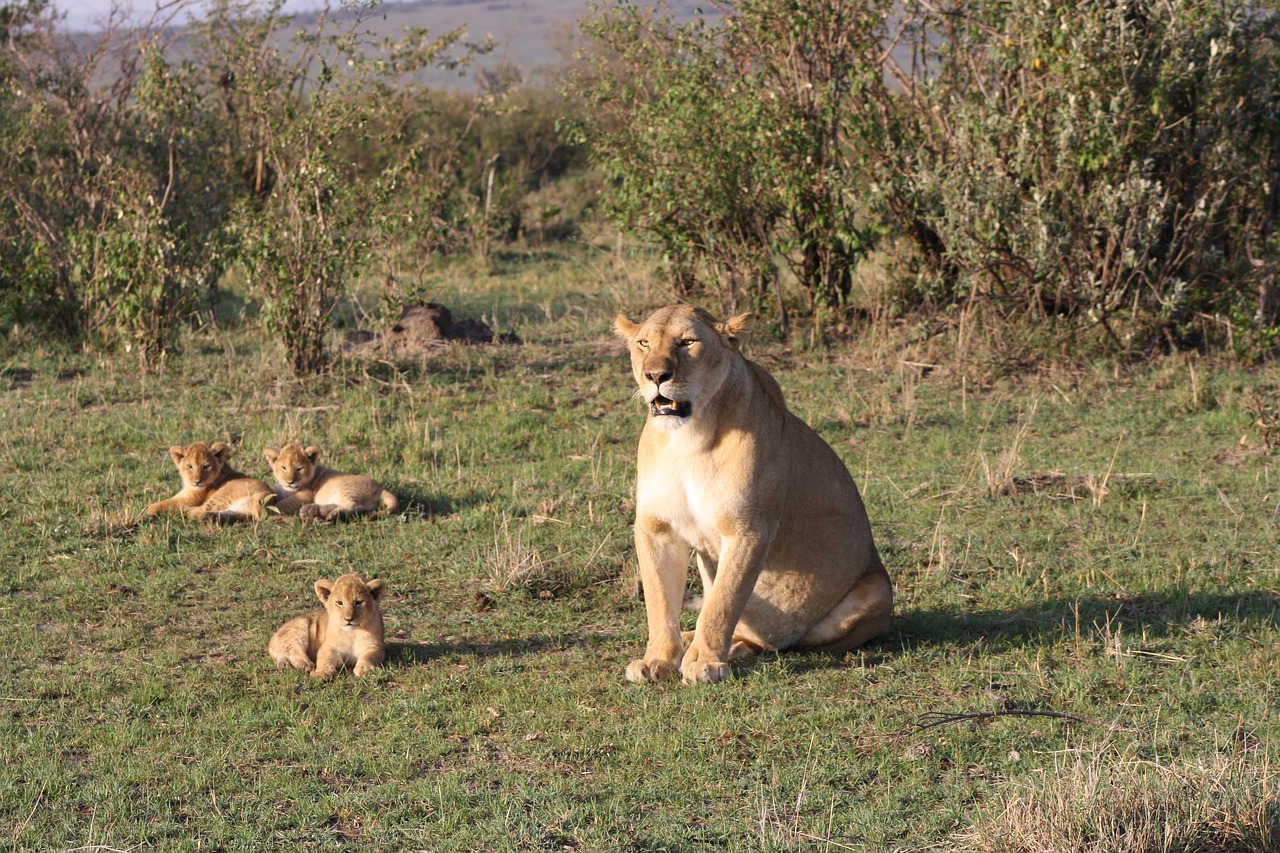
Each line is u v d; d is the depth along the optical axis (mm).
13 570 10562
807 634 8812
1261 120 17703
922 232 19609
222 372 17234
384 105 18625
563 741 7340
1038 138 17562
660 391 7770
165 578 10422
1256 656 8508
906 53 22109
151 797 6711
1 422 14812
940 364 17703
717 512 8078
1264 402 15453
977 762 7035
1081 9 17375
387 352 17875
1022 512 12172
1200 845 5891
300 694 8172
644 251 25672
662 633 8336
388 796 6680
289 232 17141
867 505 12422
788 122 19141
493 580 10242
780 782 6805
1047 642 8977
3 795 6680
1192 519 11891
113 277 18219
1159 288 17750
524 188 37750
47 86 22391
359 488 12094
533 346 19156
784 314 19578
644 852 6082
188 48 28281
